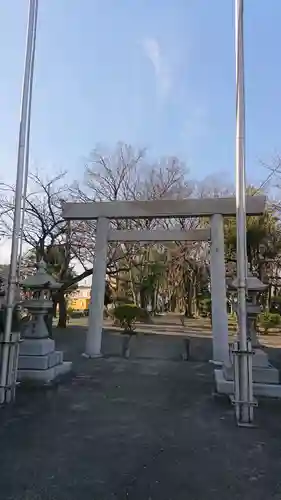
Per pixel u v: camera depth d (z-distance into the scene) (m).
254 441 4.01
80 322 23.34
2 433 4.13
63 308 18.86
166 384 6.77
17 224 5.65
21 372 6.54
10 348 5.39
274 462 3.49
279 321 18.14
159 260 24.66
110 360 9.48
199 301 27.00
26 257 17.25
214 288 9.66
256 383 5.97
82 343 12.80
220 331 9.36
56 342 13.01
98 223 10.58
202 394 6.04
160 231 10.55
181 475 3.19
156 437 4.09
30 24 6.07
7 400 5.32
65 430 4.25
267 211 18.97
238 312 5.00
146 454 3.62
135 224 18.39
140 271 22.86
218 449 3.78
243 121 5.32
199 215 10.17
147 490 2.91
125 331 15.64
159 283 26.42
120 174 19.52
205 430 4.34
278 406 5.39
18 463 3.37
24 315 11.12
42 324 7.13
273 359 9.85
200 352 10.94
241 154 5.26
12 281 5.45
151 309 28.44
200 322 23.77
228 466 3.39
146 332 16.55
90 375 7.51
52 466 3.31
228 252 18.09
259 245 19.34
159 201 10.32
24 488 2.91
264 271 21.16
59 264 17.70
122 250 20.17
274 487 3.00
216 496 2.84
